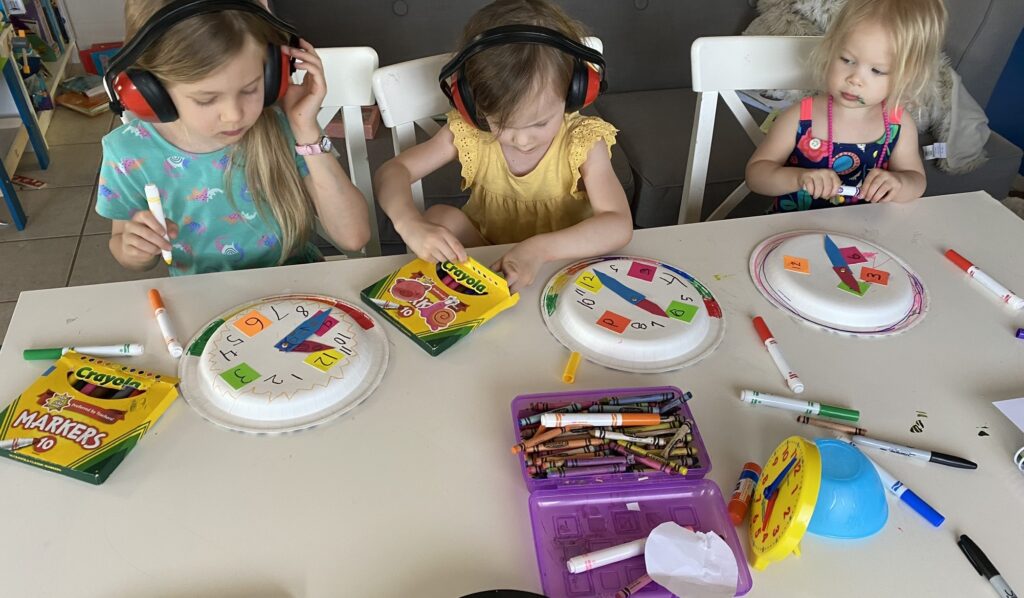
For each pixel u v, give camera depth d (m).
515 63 0.86
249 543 0.59
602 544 0.60
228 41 0.75
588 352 0.78
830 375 0.76
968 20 1.77
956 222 1.01
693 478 0.65
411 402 0.72
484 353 0.78
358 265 0.90
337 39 1.97
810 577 0.58
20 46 2.47
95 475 0.62
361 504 0.62
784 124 1.29
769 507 0.59
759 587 0.57
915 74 1.15
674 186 1.72
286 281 0.87
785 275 0.88
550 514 0.62
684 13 2.09
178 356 0.76
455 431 0.69
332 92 1.12
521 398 0.71
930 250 0.95
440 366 0.76
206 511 0.61
